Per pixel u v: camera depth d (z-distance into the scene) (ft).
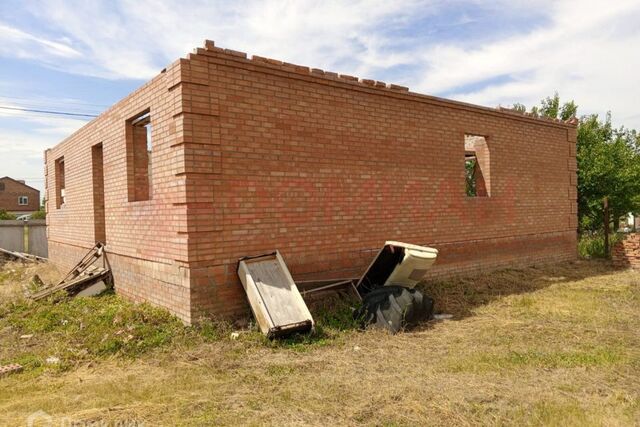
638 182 54.29
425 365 16.66
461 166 31.91
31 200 173.58
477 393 13.88
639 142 61.77
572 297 27.76
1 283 38.29
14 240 59.26
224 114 20.94
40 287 31.89
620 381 14.92
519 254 36.27
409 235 28.66
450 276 31.19
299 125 23.57
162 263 22.20
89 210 32.81
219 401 13.58
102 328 20.17
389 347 18.86
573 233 41.65
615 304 25.99
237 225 21.40
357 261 25.98
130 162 25.93
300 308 20.39
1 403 13.61
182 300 20.65
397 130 28.04
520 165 36.35
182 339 19.12
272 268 21.62
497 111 34.14
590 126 59.26
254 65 21.84
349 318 22.40
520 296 27.86
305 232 23.80
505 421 12.14
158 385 14.79
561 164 40.19
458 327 21.79
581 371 15.80
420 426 11.94
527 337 19.99
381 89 27.09
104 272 28.45
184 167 19.81
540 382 14.89
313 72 24.03
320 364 16.80
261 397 13.82
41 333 20.92
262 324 19.57
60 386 14.98
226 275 21.09
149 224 23.32
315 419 12.37
